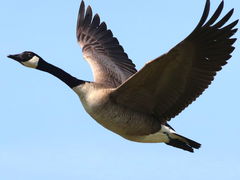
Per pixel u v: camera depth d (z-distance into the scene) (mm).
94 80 15594
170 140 14383
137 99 13727
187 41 12375
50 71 14898
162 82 13297
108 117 13766
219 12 12297
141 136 14258
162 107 13914
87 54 16703
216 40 12695
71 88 14234
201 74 13109
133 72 16516
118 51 16891
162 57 12469
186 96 13523
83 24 17562
